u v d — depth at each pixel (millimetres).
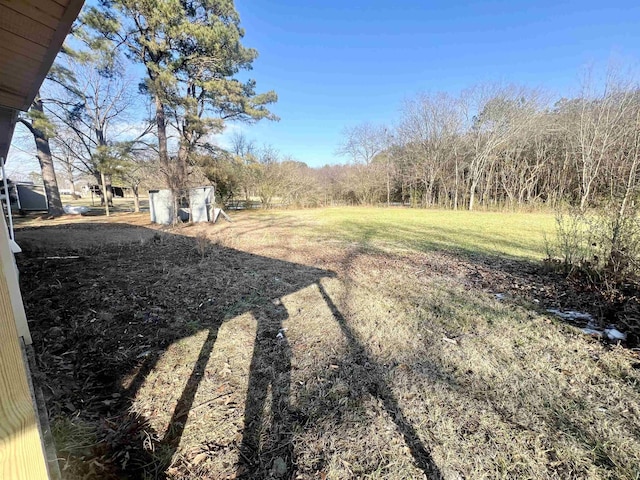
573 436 1398
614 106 11344
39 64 1793
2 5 1216
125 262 4816
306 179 18484
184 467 1254
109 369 1961
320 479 1208
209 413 1573
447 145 16703
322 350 2221
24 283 3635
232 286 3639
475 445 1359
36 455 580
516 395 1701
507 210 14586
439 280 3930
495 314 2846
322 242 6727
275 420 1526
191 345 2281
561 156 13758
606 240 3391
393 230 8586
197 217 11086
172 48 10625
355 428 1471
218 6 11016
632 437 1383
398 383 1823
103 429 1438
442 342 2326
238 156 13539
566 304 3084
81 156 14242
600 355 2104
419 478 1205
